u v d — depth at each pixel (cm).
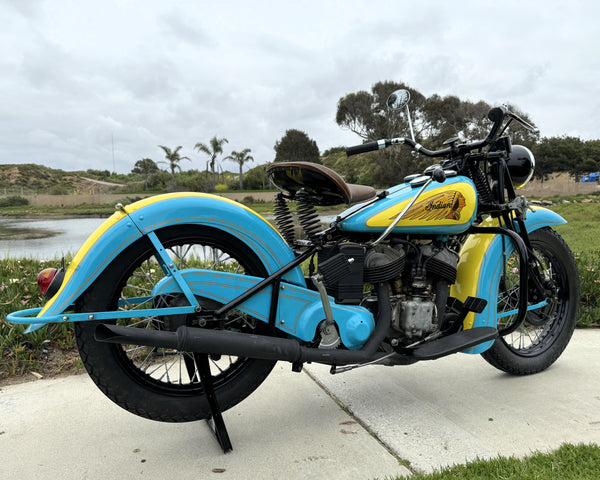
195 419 202
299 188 225
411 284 227
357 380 278
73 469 189
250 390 211
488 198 256
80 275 175
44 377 281
